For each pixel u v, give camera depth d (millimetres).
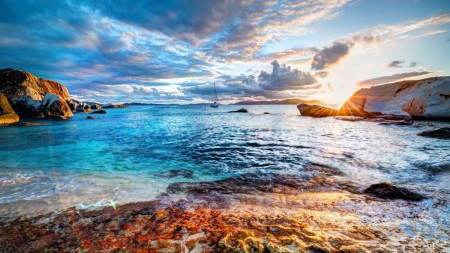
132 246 2848
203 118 38719
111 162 8750
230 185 6137
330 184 6266
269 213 4176
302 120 31078
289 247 2668
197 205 4617
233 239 2928
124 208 4367
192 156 9922
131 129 20953
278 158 9445
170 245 2836
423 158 8922
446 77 25609
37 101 32875
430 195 5191
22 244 3006
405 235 3145
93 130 19844
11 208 4344
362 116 31938
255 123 27516
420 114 25891
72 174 7016
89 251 2760
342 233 3168
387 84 31797
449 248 2758
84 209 4316
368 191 5586
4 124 22859
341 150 10898
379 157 9297
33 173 7000
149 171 7535
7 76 37656
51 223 3684
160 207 4418
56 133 17531
